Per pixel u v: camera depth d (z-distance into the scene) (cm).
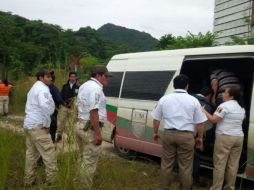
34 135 617
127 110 873
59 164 587
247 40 1183
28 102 630
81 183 575
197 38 1521
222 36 1416
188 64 768
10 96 1753
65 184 550
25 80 2039
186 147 585
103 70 588
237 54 668
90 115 573
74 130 583
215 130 652
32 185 622
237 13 1320
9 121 1343
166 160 604
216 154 626
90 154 585
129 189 652
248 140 641
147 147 818
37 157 638
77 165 563
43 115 618
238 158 626
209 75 786
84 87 586
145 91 838
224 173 634
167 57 808
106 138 943
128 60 915
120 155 914
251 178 645
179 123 584
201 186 698
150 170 755
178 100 589
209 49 720
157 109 609
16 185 614
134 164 778
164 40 2322
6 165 534
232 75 734
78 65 1035
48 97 620
